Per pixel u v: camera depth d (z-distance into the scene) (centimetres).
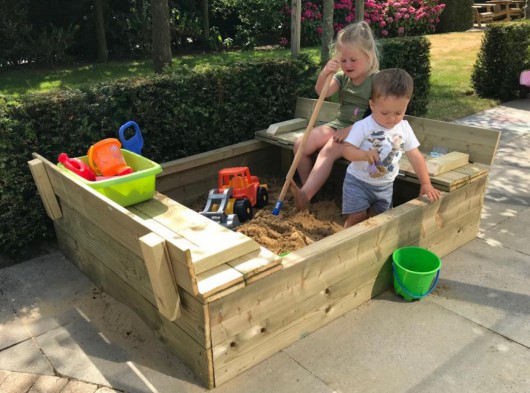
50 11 1038
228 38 1197
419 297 290
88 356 254
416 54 617
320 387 230
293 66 462
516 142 580
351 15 1309
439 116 685
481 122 663
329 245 256
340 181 422
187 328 229
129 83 374
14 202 338
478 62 798
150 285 249
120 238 254
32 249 362
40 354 257
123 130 342
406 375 237
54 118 342
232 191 370
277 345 250
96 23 1039
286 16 1231
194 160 391
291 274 240
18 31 980
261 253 238
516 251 346
